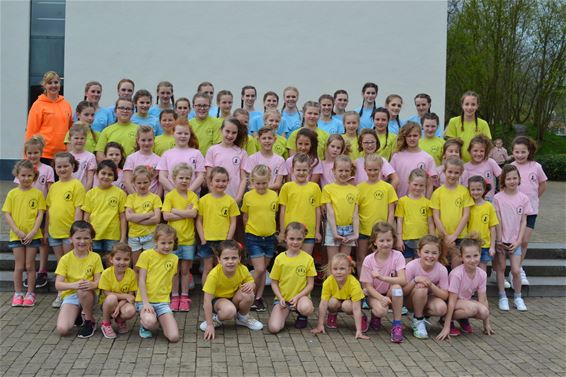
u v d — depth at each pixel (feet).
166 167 22.26
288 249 19.27
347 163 21.20
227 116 25.89
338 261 18.44
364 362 16.33
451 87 87.15
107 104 43.80
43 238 22.21
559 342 18.31
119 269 18.22
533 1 82.53
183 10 43.75
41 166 22.41
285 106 27.68
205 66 44.11
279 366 15.89
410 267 18.95
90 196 21.25
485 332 19.11
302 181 21.47
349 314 19.16
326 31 44.52
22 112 49.75
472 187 21.58
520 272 23.00
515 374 15.65
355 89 44.96
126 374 15.12
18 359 16.06
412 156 23.18
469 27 83.92
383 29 44.73
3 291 22.56
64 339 17.74
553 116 93.56
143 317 17.62
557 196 55.06
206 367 15.69
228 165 22.43
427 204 21.80
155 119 25.39
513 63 84.33
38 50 49.73
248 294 18.72
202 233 20.88
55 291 22.54
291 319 20.36
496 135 85.40
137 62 43.75
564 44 83.87
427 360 16.60
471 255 18.45
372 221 21.67
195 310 20.75
